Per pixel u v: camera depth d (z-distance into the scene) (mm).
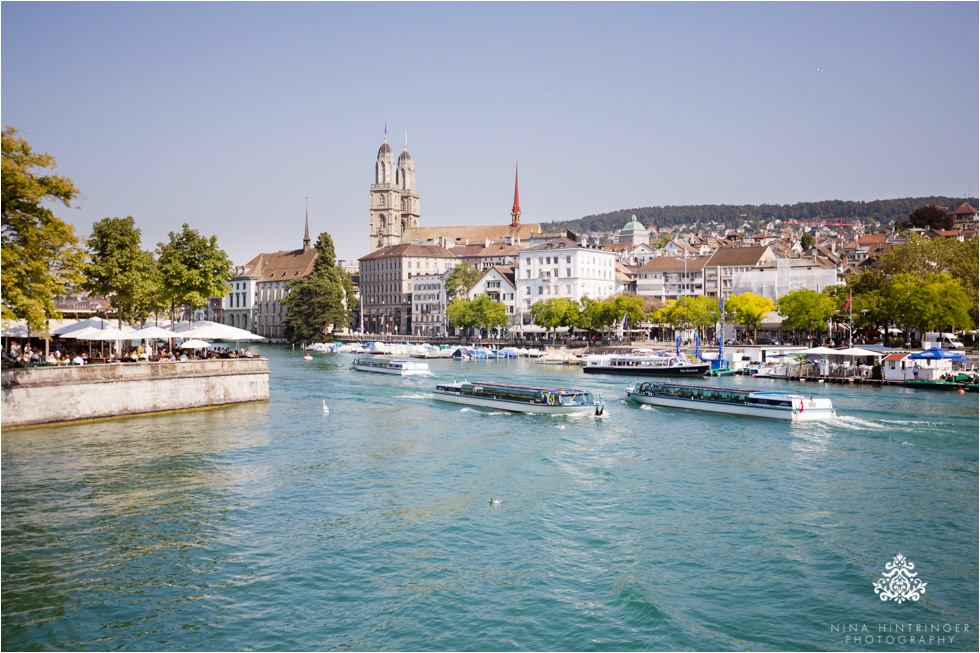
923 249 133875
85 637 25906
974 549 34500
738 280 173250
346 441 57938
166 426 61500
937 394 84812
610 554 33656
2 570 31047
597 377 112312
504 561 32781
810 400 67688
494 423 68125
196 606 28312
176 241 86875
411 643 25938
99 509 38844
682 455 53531
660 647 25781
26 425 58000
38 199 49500
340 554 33406
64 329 72500
